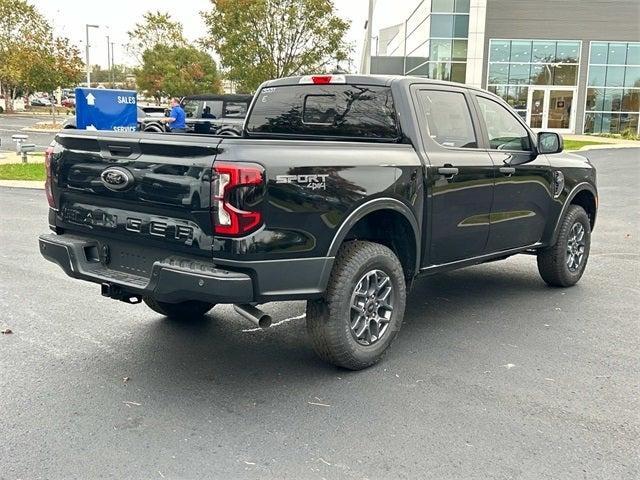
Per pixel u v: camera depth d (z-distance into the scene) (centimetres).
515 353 503
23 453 349
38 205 1238
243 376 455
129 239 429
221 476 329
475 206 545
